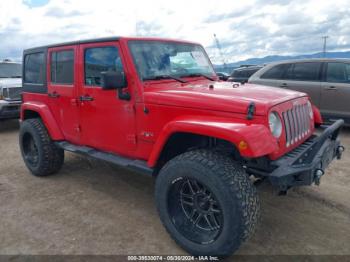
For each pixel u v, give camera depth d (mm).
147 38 3615
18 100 8289
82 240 3162
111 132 3688
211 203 2734
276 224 3395
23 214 3709
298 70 7500
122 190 4355
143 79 3330
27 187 4508
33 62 4836
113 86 3160
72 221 3531
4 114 8062
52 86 4434
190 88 3324
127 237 3203
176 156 3088
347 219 3486
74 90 4047
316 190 4199
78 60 3922
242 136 2447
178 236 2920
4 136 7980
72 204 3947
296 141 3152
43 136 4602
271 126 2746
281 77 7719
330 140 3324
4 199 4121
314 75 7273
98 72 3703
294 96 3225
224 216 2543
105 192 4293
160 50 3654
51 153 4648
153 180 4695
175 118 3031
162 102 3096
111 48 3504
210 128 2611
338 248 2977
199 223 2891
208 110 2842
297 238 3141
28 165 4961
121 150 3645
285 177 2594
